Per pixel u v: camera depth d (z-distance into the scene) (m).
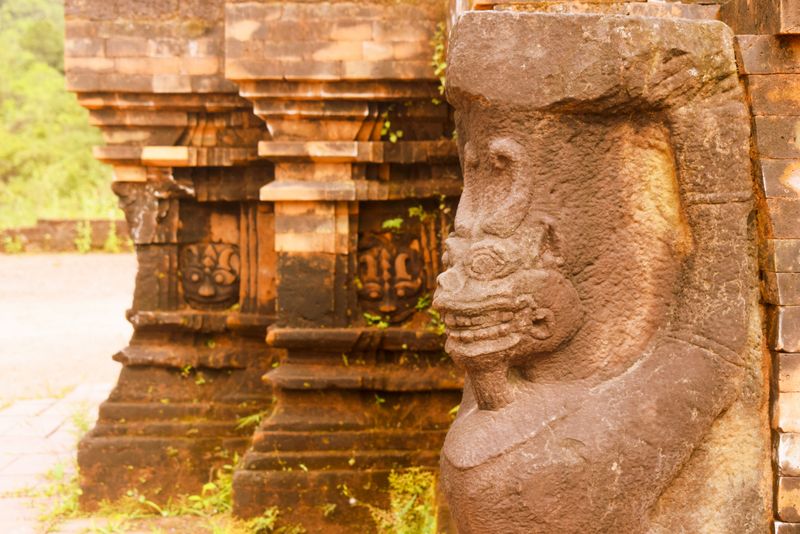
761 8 3.06
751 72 2.97
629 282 2.97
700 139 2.89
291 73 5.73
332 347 6.01
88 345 12.23
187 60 6.31
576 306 2.92
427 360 6.07
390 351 6.10
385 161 5.93
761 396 3.02
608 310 2.97
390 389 5.92
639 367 2.92
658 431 2.82
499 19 2.87
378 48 5.74
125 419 6.57
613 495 2.78
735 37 2.98
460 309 2.83
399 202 6.19
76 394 9.67
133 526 6.06
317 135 5.96
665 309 2.98
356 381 5.89
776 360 2.98
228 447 6.46
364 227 6.20
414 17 5.73
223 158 6.56
